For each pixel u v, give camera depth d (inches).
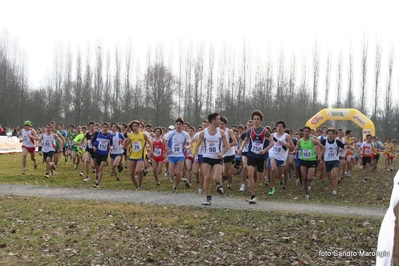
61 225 296.2
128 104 2054.6
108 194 457.1
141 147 501.0
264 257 242.5
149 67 1999.3
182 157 506.3
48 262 222.4
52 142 606.9
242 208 378.9
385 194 534.6
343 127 2290.8
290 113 1919.3
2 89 2090.3
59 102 2164.1
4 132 1541.6
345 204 441.1
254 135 418.0
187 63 2047.2
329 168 530.9
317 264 235.6
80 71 2144.4
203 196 459.2
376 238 286.5
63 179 598.9
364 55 2095.2
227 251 251.4
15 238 260.7
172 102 2028.8
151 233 283.4
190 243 264.4
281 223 319.6
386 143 941.8
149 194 465.4
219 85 2053.4
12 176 599.5
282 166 532.1
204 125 574.6
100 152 524.1
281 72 2001.7
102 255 236.8
